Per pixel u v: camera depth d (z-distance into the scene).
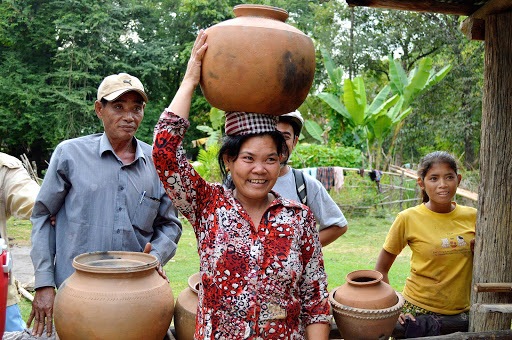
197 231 1.83
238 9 1.81
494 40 2.80
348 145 14.73
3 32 22.80
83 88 22.08
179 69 25.73
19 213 2.73
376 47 20.67
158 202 2.62
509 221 2.76
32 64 23.64
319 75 21.86
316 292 1.88
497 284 2.71
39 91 21.81
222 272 1.71
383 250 2.99
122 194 2.51
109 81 2.50
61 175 2.47
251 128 1.76
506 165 2.76
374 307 2.26
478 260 2.83
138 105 2.56
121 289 1.98
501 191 2.76
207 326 1.71
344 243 9.08
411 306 2.93
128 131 2.53
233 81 1.71
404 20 20.12
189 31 26.41
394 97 13.30
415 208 2.97
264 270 1.72
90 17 22.42
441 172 2.83
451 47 19.19
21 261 6.82
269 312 1.71
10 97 22.00
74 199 2.45
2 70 22.47
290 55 1.72
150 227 2.61
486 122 2.84
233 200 1.80
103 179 2.49
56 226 2.50
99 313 1.92
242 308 1.69
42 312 2.33
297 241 1.79
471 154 18.34
